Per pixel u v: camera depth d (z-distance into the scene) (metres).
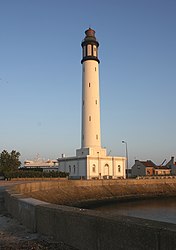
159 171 112.19
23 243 9.02
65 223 8.76
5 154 79.31
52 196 43.72
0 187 29.97
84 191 52.47
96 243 7.36
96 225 7.39
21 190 33.44
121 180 61.31
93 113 75.00
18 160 81.31
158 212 36.44
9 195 16.19
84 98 76.44
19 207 12.96
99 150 72.50
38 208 10.57
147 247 5.89
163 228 5.69
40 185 42.22
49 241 9.09
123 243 6.50
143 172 109.00
